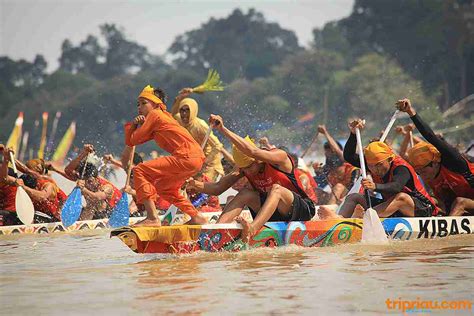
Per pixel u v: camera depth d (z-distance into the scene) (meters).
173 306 13.96
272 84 181.75
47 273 17.73
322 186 38.59
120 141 197.62
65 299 14.70
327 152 35.94
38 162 30.52
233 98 181.88
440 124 148.12
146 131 21.84
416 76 180.50
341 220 21.72
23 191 27.77
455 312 13.30
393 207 22.94
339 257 19.12
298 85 179.25
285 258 19.11
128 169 29.30
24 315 13.57
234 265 18.12
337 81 171.38
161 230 19.39
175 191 21.64
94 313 13.60
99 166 33.00
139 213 33.19
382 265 17.75
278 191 20.78
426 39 184.50
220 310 13.63
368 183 22.14
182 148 21.48
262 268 17.62
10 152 28.47
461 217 23.61
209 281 16.14
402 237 22.64
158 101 22.44
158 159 21.44
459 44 176.00
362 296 14.46
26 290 15.62
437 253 19.67
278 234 20.75
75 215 28.72
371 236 21.77
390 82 167.12
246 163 21.22
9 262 19.86
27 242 25.11
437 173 24.66
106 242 24.78
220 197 47.62
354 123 23.67
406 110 23.77
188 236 19.75
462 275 16.30
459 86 178.88
